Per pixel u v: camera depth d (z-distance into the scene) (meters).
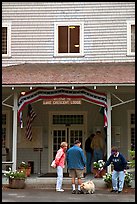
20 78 19.28
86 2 22.94
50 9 23.03
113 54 22.72
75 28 22.97
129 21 22.73
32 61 22.91
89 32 22.88
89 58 22.81
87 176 19.92
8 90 19.50
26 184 18.44
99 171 17.98
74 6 23.02
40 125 22.88
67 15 23.00
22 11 23.09
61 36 23.02
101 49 22.80
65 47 22.97
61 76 19.59
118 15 22.77
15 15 23.09
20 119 18.70
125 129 22.55
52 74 20.05
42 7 23.05
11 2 23.05
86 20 22.92
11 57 22.94
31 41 22.95
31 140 22.52
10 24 23.06
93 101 18.61
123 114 22.61
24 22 23.03
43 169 22.69
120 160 16.66
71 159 16.44
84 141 22.80
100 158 21.55
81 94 18.66
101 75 19.62
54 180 18.53
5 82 18.50
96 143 21.64
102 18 22.83
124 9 22.77
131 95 22.50
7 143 22.70
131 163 17.95
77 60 22.86
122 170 16.67
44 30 22.97
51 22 23.02
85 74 19.92
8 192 16.64
